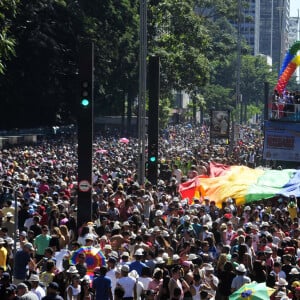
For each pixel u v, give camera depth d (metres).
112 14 176.25
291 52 112.25
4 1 65.56
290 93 113.56
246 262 45.88
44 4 161.62
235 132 159.38
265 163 129.38
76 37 166.50
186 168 105.00
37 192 72.75
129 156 123.25
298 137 103.69
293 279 43.44
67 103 170.62
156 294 40.53
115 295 39.19
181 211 59.44
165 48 180.62
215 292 42.94
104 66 174.62
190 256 43.94
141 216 59.75
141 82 84.50
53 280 41.75
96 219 61.91
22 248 45.06
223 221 57.62
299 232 55.03
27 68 161.25
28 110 171.00
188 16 181.00
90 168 57.97
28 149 127.56
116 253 45.75
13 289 36.38
